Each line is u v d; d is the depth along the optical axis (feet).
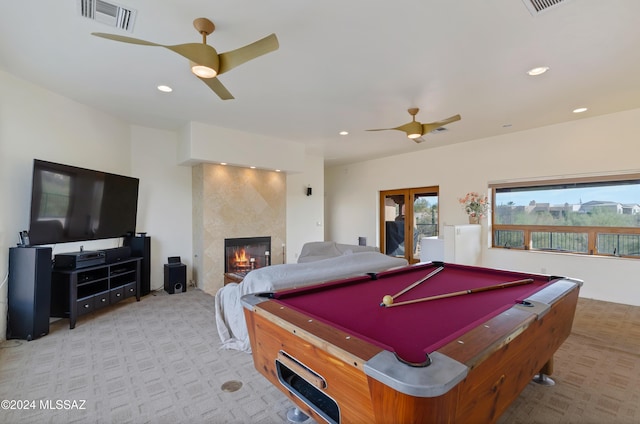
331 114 14.07
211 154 15.71
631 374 7.94
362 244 26.25
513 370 4.31
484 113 13.99
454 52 8.75
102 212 12.92
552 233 16.35
